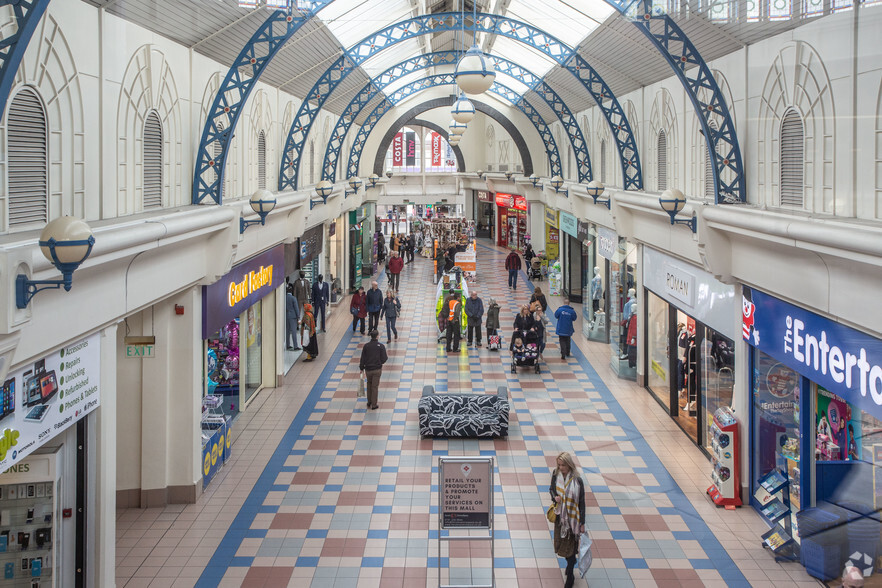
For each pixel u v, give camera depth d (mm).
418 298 29156
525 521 10070
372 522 10070
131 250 7520
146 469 10633
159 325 10562
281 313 17062
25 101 6574
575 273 28188
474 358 19641
